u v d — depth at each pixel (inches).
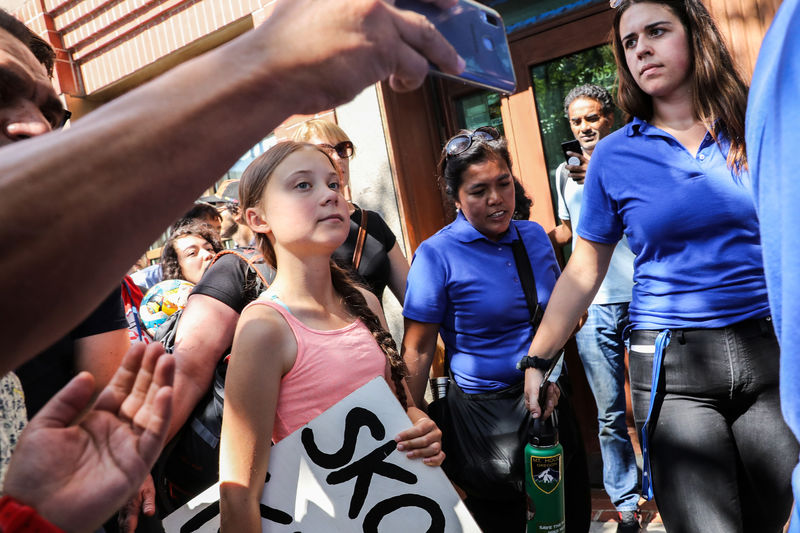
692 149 68.3
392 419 58.0
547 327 78.1
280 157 62.1
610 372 121.7
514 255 90.1
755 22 102.8
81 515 24.6
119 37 163.9
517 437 82.0
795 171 25.6
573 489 85.1
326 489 55.6
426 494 57.2
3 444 34.8
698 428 65.8
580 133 127.3
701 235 66.6
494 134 92.7
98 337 60.3
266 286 71.3
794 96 25.9
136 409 26.9
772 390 64.9
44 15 171.6
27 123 45.6
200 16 148.2
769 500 65.9
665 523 68.4
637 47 68.2
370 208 140.0
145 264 172.4
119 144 17.2
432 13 27.9
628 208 71.1
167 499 66.3
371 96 136.1
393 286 103.4
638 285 73.0
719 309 66.0
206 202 143.3
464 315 87.9
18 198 16.1
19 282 16.5
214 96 18.3
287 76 19.3
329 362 58.4
